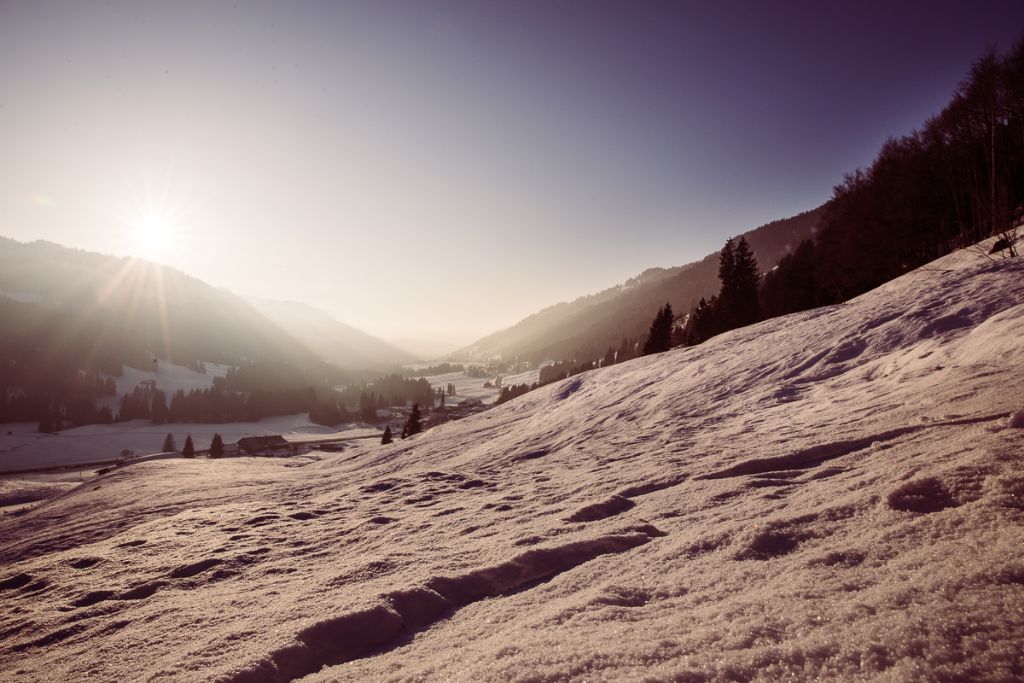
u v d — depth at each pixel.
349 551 4.49
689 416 9.70
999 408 3.92
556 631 1.77
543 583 2.64
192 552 5.20
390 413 162.38
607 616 1.83
